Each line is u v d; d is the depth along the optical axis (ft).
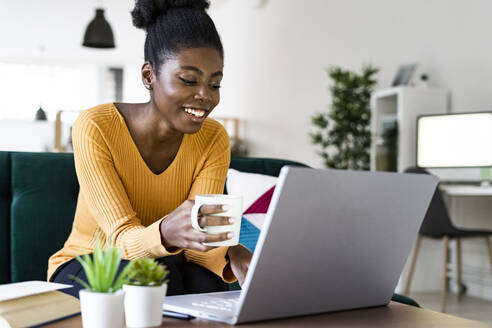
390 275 3.30
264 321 2.87
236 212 2.96
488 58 13.69
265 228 2.56
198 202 2.97
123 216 4.02
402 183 3.02
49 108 36.37
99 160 4.14
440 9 15.02
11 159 5.19
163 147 4.45
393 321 2.97
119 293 2.49
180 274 3.80
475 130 12.66
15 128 34.40
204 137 4.70
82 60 36.17
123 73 37.55
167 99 3.91
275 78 22.68
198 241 3.03
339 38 18.92
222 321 2.79
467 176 14.08
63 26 28.94
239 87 25.58
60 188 5.23
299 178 2.54
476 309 11.88
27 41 31.78
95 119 4.26
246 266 3.85
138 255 3.51
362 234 2.97
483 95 13.82
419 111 14.39
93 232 4.37
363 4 17.79
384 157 14.83
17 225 4.97
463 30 14.35
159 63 3.95
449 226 11.84
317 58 20.06
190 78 3.82
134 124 4.38
